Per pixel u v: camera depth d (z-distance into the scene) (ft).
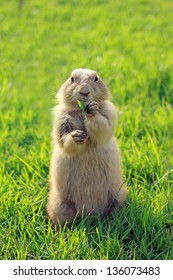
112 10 12.90
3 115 7.69
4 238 5.46
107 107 5.63
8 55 10.40
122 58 9.28
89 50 10.36
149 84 8.22
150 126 7.14
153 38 10.57
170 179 6.15
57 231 5.69
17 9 13.21
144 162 6.31
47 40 11.21
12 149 6.79
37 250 5.37
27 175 6.19
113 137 5.71
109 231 5.48
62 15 12.67
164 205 5.70
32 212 5.75
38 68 9.77
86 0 13.67
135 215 5.64
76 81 5.58
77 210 5.70
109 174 5.66
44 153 6.49
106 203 5.73
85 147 5.57
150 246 5.44
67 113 5.63
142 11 12.70
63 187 5.66
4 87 8.71
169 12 12.50
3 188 6.00
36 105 8.28
